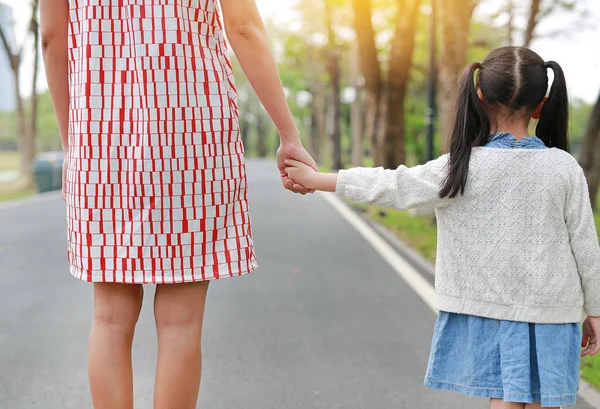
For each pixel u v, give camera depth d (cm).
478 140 234
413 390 383
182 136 202
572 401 229
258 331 501
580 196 229
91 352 213
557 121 241
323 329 507
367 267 765
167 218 203
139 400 364
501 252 228
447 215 236
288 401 366
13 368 417
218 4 213
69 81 212
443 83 1108
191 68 202
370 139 2244
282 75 4378
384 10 2167
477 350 230
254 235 1038
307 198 1839
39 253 859
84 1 203
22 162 2412
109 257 204
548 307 225
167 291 211
